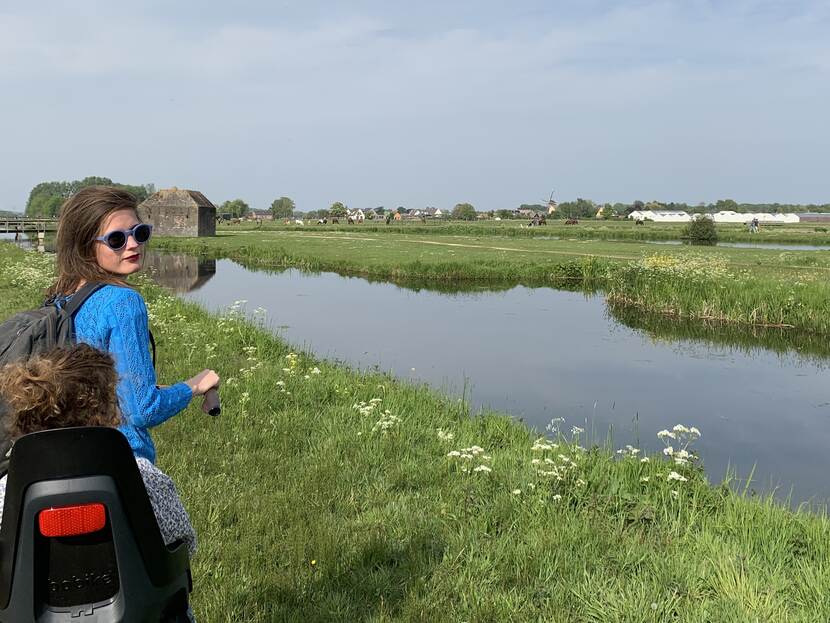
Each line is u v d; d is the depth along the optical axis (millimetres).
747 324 20203
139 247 2566
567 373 13500
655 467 6195
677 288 23031
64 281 2539
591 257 37094
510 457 6648
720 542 4691
